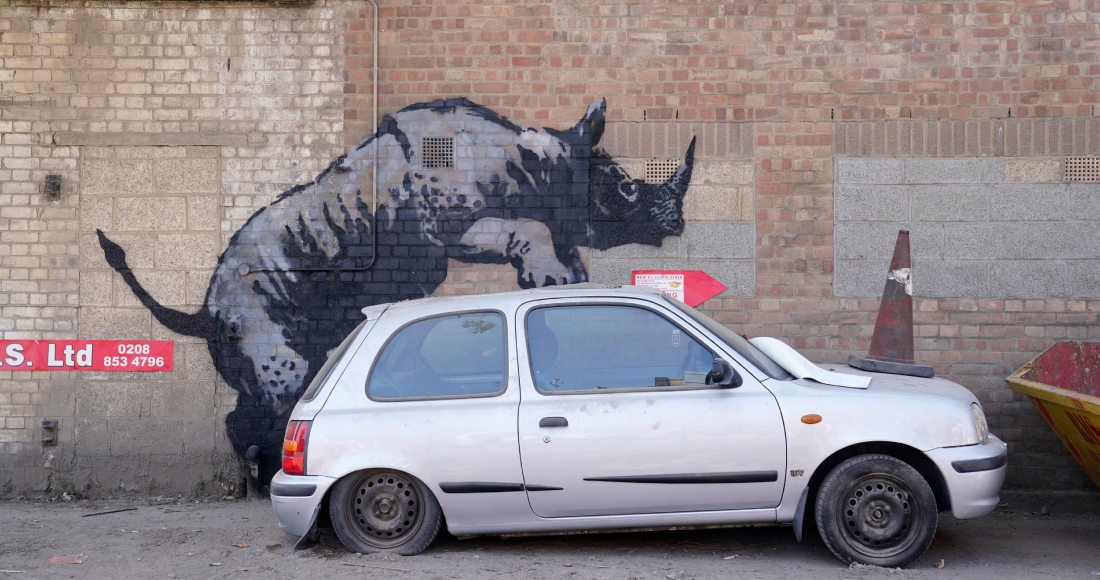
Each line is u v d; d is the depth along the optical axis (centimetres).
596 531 554
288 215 796
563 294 579
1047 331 768
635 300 571
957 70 776
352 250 796
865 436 534
